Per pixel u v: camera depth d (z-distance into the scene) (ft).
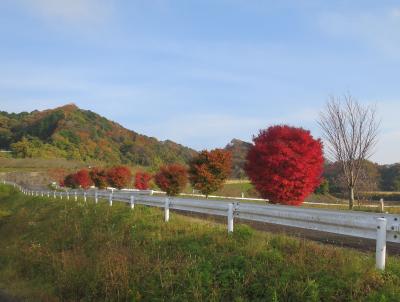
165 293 27.12
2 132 478.59
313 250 27.37
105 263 32.50
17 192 168.55
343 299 21.06
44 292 34.78
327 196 164.55
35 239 60.03
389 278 21.61
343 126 86.58
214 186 101.81
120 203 71.20
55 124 476.95
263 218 32.81
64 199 95.91
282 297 22.67
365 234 23.81
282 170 62.13
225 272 26.71
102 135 488.85
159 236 38.58
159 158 405.18
